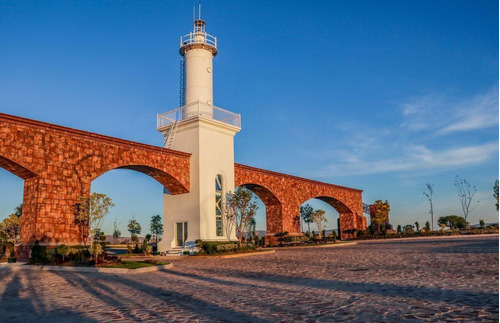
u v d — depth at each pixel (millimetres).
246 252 26141
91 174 22469
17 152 19438
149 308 8430
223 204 29672
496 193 51344
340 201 48719
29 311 8445
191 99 30203
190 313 7809
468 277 11000
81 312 8195
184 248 27250
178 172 27703
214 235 28531
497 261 14562
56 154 20984
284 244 36625
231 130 31156
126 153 24578
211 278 13625
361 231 50781
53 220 20375
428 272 12555
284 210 38562
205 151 28750
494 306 7316
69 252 18984
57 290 11414
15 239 28219
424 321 6516
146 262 18938
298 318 7035
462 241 30797
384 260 17500
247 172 34281
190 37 31000
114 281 13305
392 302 8086
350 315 7117
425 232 50344
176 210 29016
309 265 16828
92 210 20594
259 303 8570
